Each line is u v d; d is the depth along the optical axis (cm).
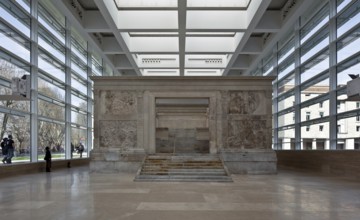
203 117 3844
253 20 2338
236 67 3731
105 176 1917
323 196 1165
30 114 2116
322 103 2270
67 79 2752
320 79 2305
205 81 2259
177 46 3131
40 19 2288
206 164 1966
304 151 2420
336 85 2044
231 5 2436
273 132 3347
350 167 1778
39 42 2253
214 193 1241
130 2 2475
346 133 1923
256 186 1452
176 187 1416
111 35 3191
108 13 2234
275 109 3291
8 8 1823
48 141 2448
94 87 2269
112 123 2252
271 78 2242
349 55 1888
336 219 811
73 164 2789
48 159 2183
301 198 1121
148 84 2264
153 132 2239
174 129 3281
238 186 1454
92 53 3541
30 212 886
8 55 1831
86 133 3381
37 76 2153
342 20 1980
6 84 1803
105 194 1207
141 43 3138
